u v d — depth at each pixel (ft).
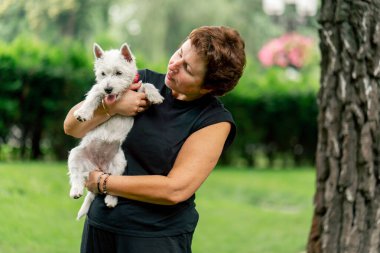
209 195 33.12
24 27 70.38
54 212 24.50
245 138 46.83
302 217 29.14
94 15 78.13
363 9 13.78
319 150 14.74
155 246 9.87
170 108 10.23
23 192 25.64
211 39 9.69
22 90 37.63
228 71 9.77
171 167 10.02
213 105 10.32
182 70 9.82
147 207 9.91
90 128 11.08
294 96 46.83
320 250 14.49
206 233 25.27
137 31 95.25
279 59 66.49
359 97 13.91
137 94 10.37
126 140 10.26
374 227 13.84
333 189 14.30
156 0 93.09
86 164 11.60
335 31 14.25
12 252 19.67
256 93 46.65
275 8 108.17
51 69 38.22
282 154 47.93
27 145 38.45
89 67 39.37
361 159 13.89
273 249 23.53
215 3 95.71
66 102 38.60
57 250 20.68
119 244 10.00
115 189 9.76
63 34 74.90
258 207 32.09
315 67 68.64
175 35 93.81
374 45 13.75
